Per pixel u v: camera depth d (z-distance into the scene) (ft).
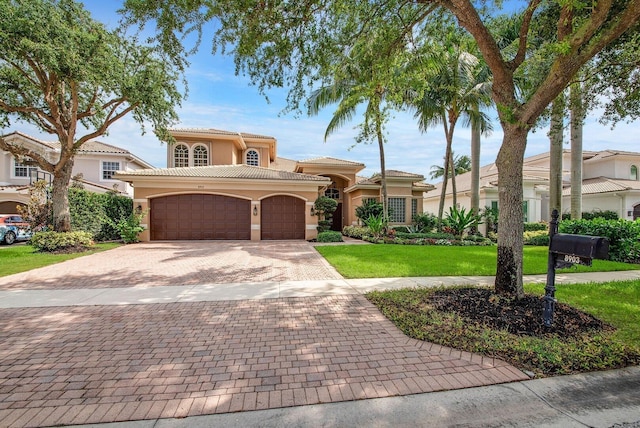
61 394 10.07
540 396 10.11
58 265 32.94
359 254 40.40
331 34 24.09
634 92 25.08
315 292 22.48
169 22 19.29
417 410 9.36
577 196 49.29
